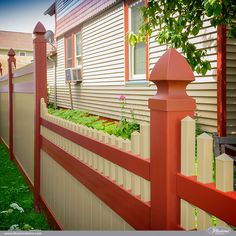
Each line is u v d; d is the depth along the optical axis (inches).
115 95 390.3
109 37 401.7
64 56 589.3
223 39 231.0
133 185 79.8
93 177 103.6
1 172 260.7
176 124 64.1
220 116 232.8
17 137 271.7
